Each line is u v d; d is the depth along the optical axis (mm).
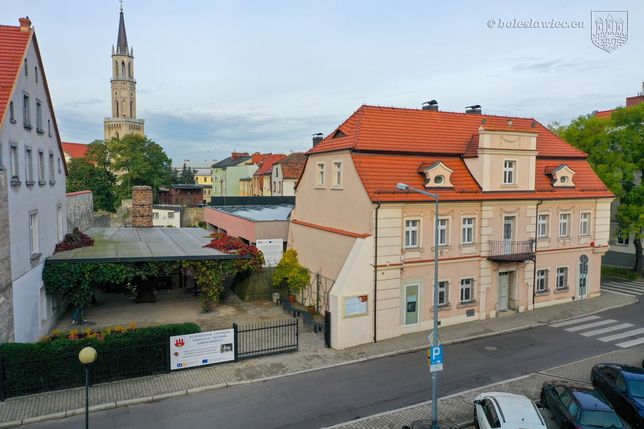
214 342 18188
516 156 24875
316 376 17562
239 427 13836
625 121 33281
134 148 70125
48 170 22938
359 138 23031
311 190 27109
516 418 12328
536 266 26359
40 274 20328
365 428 13883
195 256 23547
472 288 24297
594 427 12508
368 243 21078
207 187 115562
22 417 14039
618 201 38375
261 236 30938
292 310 24984
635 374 15219
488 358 19438
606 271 36531
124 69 116688
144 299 27266
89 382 16234
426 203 22281
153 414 14555
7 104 16875
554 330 23062
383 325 21547
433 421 13180
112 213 67938
